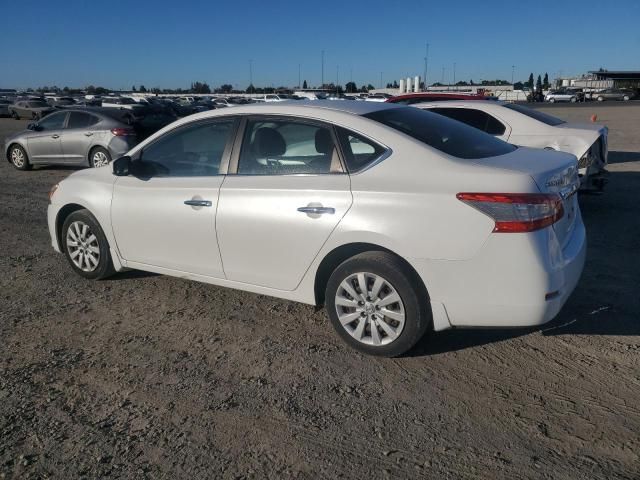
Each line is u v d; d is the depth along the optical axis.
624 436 3.04
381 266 3.72
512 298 3.45
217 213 4.35
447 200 3.53
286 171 4.14
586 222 7.51
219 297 5.08
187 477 2.80
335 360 3.93
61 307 4.91
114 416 3.31
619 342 4.09
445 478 2.76
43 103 41.56
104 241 5.25
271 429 3.17
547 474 2.77
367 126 3.95
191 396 3.51
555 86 111.94
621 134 20.28
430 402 3.40
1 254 6.51
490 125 8.66
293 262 4.08
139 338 4.32
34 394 3.55
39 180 12.29
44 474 2.83
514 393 3.48
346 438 3.09
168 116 14.10
